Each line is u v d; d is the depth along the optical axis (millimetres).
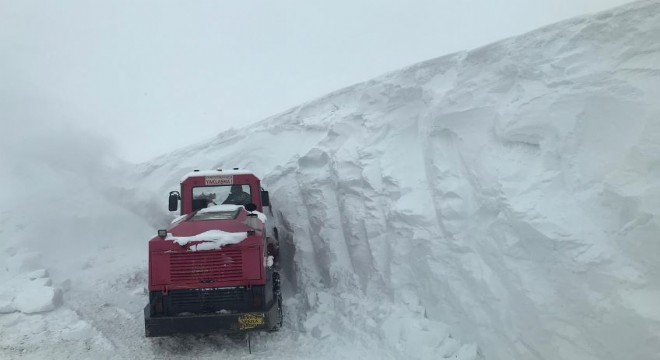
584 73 4570
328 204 7707
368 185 6742
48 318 6762
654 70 4051
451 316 4918
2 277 8266
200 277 5277
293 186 9000
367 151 7184
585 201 4055
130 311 7148
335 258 7098
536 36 5234
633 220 3602
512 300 4270
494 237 4652
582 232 3895
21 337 6082
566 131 4438
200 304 5301
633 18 4391
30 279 8062
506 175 4781
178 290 5258
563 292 3867
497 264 4531
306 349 5559
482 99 5574
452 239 5160
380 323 5480
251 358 5371
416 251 5574
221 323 5160
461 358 4504
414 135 6730
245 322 5184
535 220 4195
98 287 8336
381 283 6043
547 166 4527
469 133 5578
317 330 6004
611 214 3832
